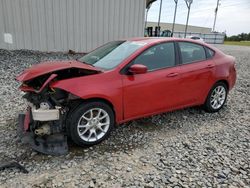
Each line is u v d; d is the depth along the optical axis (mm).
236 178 2912
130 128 4113
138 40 4297
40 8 9828
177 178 2852
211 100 4891
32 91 3318
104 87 3402
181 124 4395
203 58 4625
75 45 10727
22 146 3357
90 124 3408
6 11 9484
